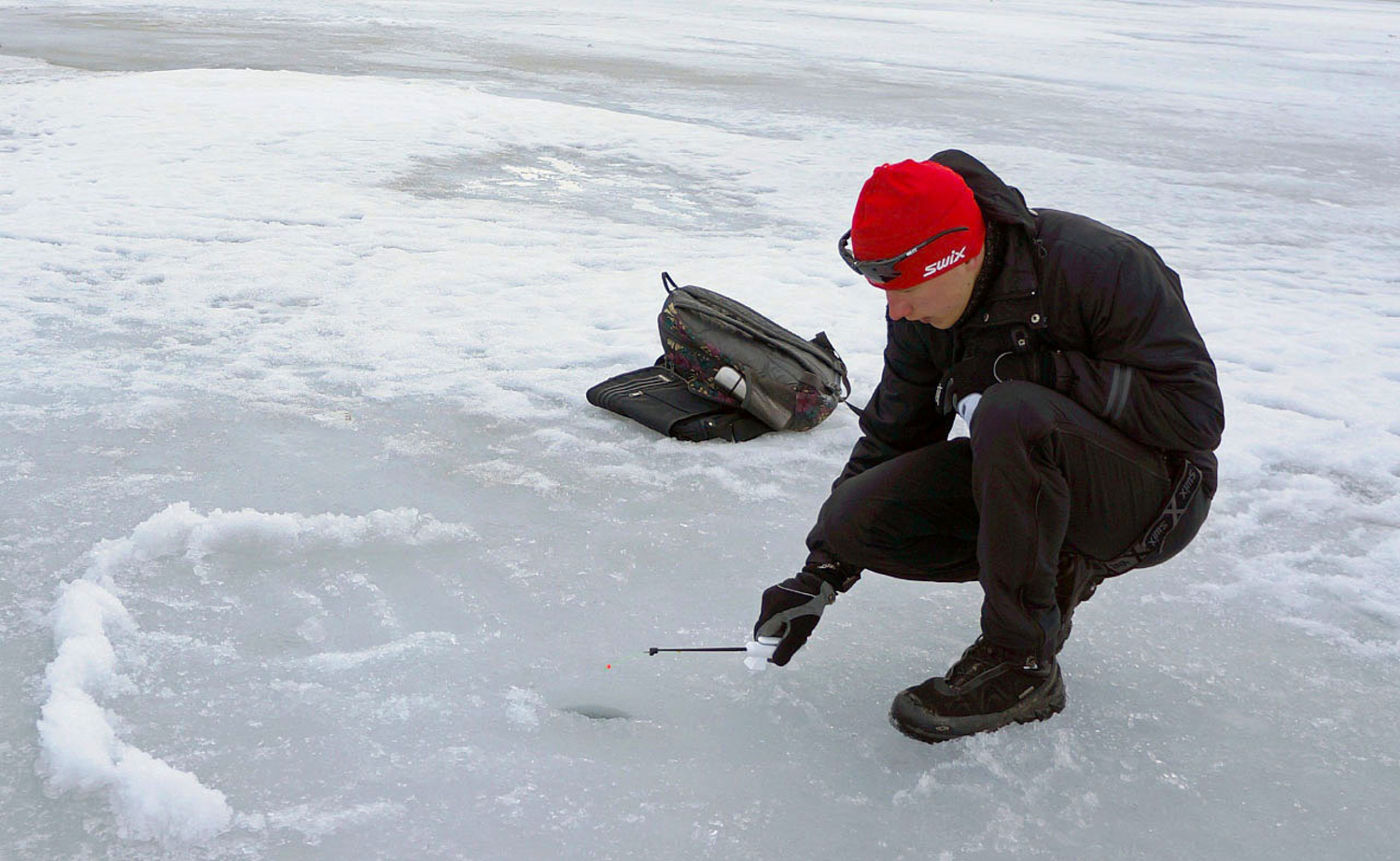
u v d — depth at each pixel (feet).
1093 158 35.04
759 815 6.41
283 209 23.13
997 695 7.07
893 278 6.19
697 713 7.36
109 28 61.52
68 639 7.56
